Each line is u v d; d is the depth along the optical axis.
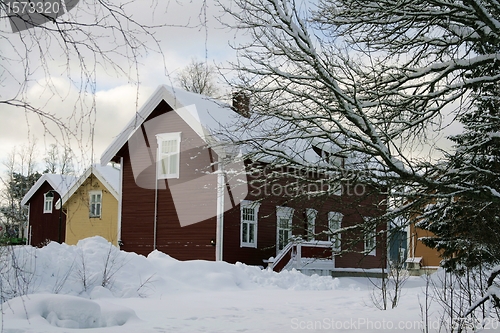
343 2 11.02
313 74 10.20
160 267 23.23
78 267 19.91
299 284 26.12
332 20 11.30
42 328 10.95
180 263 23.91
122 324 12.38
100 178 39.19
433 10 10.44
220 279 23.23
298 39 9.52
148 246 31.19
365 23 11.12
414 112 10.66
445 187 9.25
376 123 10.62
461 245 13.09
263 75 11.17
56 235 44.03
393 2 10.55
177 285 21.69
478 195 9.31
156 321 12.96
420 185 9.80
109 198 39.09
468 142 10.92
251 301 18.03
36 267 18.47
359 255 35.97
